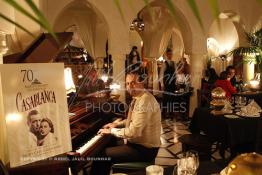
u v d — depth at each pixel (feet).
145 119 9.98
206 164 6.52
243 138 12.55
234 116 13.12
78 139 10.09
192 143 12.71
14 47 10.07
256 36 21.15
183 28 23.66
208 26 23.27
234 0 23.81
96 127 12.00
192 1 1.42
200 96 23.09
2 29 7.28
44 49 7.71
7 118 6.15
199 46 23.36
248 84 22.36
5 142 7.71
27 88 6.43
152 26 33.50
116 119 13.16
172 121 24.31
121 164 9.16
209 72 28.14
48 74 6.79
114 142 12.02
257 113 13.35
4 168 5.68
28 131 6.46
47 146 6.79
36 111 6.59
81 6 29.35
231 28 30.68
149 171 5.36
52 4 20.58
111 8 21.16
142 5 21.52
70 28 34.71
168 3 1.66
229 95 18.17
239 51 22.22
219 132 13.07
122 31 21.45
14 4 1.47
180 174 5.32
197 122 14.92
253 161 3.65
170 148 16.75
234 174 3.64
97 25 33.96
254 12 24.23
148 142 10.14
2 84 6.07
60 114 7.01
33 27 9.53
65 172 7.02
